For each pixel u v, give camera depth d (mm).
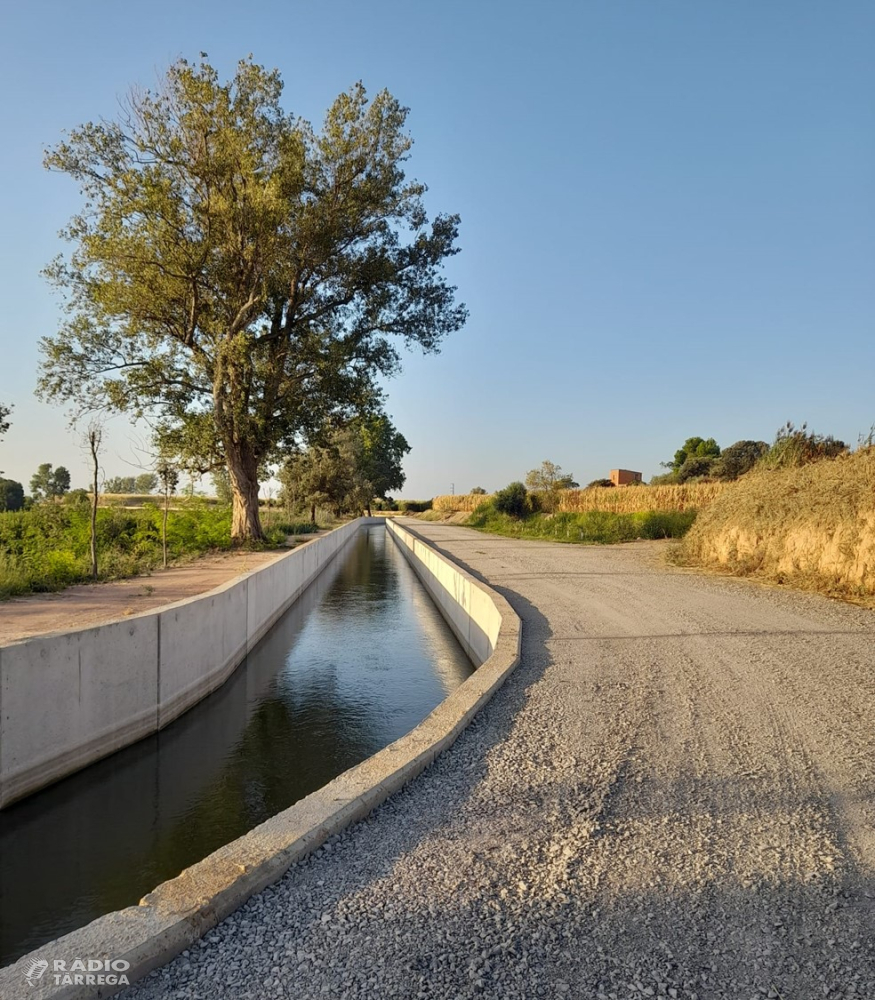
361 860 3254
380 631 13695
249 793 5988
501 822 3631
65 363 19922
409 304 23344
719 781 4094
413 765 4270
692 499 32594
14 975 2334
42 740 5781
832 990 2309
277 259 20141
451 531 40156
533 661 7281
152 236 18281
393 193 22188
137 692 7109
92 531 13078
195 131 18781
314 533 36844
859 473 12227
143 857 4891
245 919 2785
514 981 2377
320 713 8234
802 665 6852
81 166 18562
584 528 28688
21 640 5711
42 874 4656
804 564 12945
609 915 2762
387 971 2441
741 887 2955
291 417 21828
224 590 9703
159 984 2404
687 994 2301
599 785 4074
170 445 21719
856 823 3553
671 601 11172
